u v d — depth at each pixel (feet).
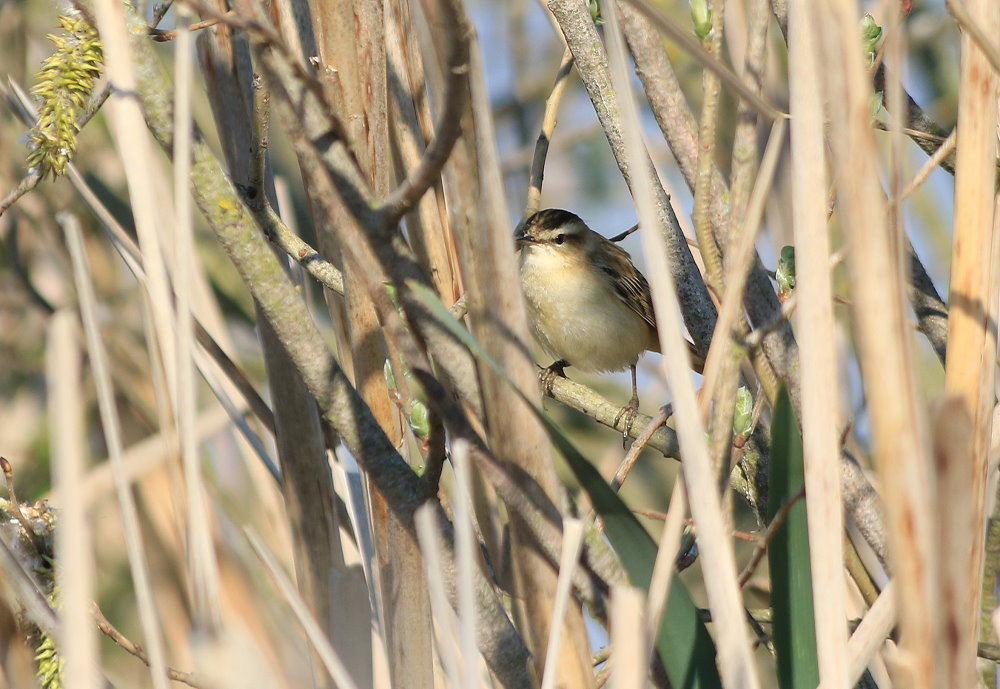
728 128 41.47
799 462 15.49
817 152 13.29
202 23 14.82
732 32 25.36
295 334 15.43
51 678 17.30
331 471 20.22
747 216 13.70
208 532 13.34
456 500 12.41
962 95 14.71
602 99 23.50
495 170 13.66
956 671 11.86
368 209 13.62
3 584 17.74
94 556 30.45
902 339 12.07
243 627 23.39
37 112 21.47
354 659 19.15
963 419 11.74
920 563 11.91
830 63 12.17
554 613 12.55
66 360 12.22
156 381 16.19
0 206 19.06
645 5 12.48
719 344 13.52
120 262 36.42
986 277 14.61
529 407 13.69
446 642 12.46
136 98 14.02
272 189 24.88
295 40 18.93
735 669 12.90
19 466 34.24
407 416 18.86
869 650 14.84
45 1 37.42
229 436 28.73
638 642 12.07
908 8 18.08
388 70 21.26
